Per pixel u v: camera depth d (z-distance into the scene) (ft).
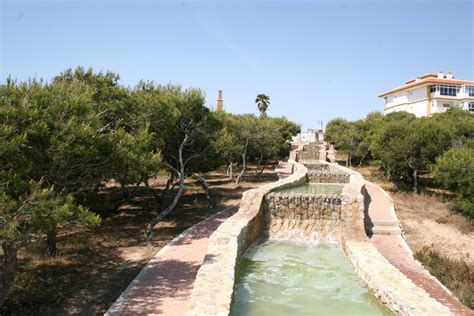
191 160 66.18
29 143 26.40
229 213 63.82
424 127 85.15
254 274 37.04
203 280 28.71
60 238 48.93
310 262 40.91
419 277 35.45
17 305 29.45
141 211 66.85
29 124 25.99
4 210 21.70
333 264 40.16
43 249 43.14
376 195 77.56
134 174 38.17
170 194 84.43
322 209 53.67
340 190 70.79
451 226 56.39
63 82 37.65
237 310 28.84
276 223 54.29
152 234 49.16
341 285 34.01
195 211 66.13
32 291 32.01
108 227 55.06
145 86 57.88
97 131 34.24
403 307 24.86
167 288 31.99
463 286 32.17
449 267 36.81
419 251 42.73
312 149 165.27
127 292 31.14
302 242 49.42
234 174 124.36
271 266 39.52
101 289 32.42
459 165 64.80
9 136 24.59
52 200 23.52
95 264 39.06
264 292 32.50
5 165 25.90
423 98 196.44
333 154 150.61
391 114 157.69
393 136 92.17
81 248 44.50
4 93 27.20
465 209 61.11
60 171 31.17
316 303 30.17
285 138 168.45
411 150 83.15
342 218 51.47
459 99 191.52
